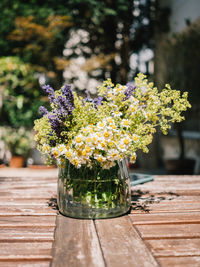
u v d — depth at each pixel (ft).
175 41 14.96
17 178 5.38
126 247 2.36
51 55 16.80
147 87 3.28
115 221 2.98
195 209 3.36
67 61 15.75
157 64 16.21
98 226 2.84
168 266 2.08
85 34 17.83
